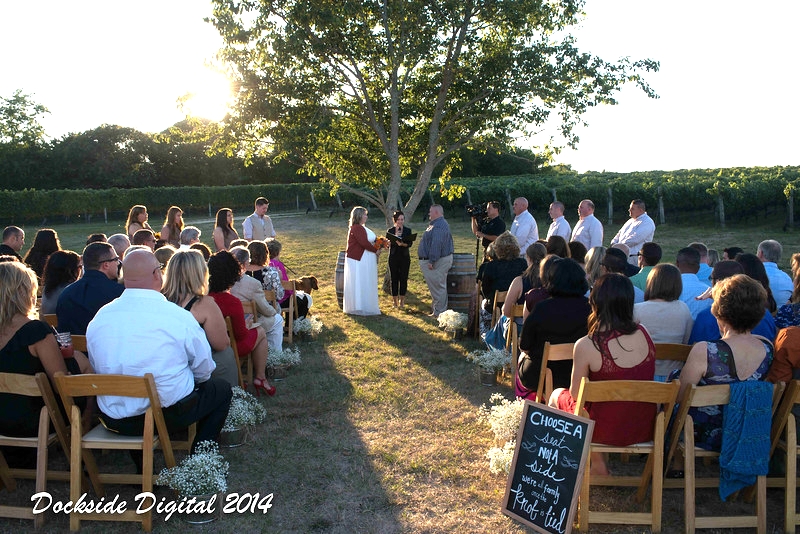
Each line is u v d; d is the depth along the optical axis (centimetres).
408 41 1024
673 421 375
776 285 548
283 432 492
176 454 455
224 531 355
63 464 440
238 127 995
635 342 360
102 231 2831
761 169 3978
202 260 464
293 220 3055
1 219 3256
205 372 410
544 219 2859
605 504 392
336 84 1053
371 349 745
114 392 350
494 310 691
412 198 1091
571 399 383
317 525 361
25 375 353
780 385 351
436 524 362
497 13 1016
